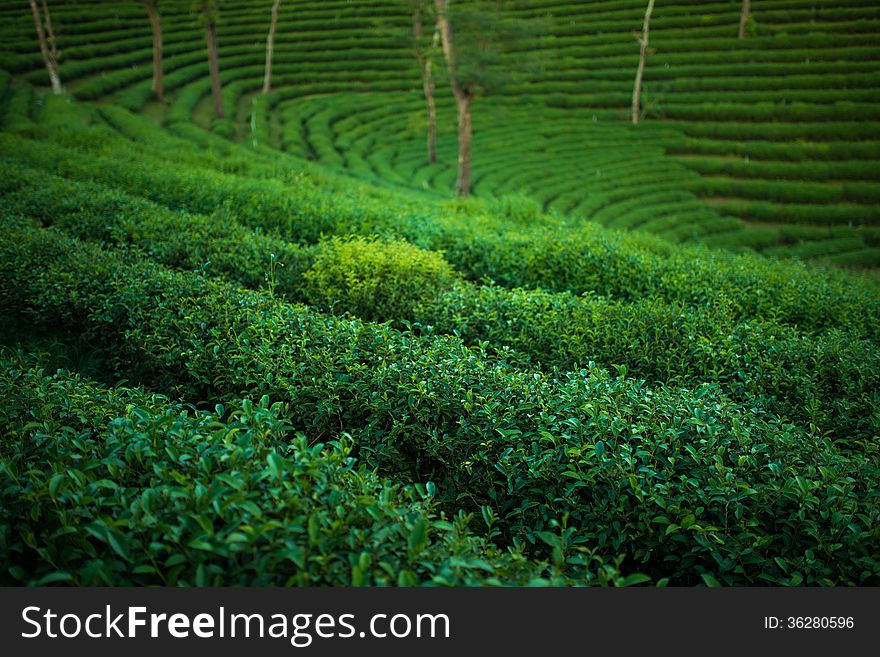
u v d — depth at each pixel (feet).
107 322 23.57
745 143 125.08
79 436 12.72
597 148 129.70
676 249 52.03
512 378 17.72
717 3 174.50
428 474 17.52
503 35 99.14
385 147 126.93
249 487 10.81
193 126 106.63
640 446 14.97
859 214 101.35
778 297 35.12
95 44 149.48
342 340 20.61
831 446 16.35
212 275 31.22
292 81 155.74
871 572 12.44
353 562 9.75
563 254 39.06
